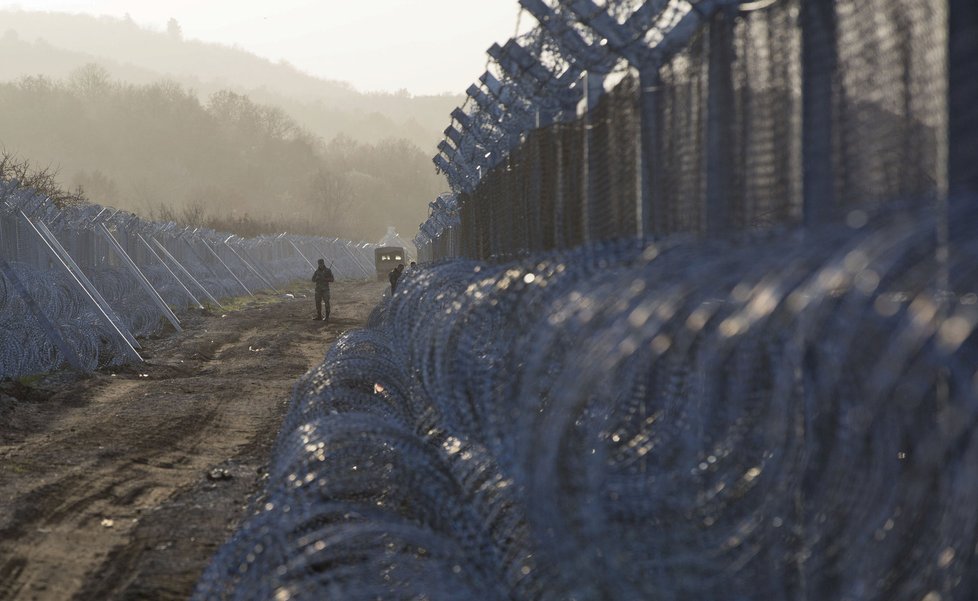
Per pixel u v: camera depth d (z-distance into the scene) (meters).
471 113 26.44
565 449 6.94
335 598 8.74
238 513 16.48
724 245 6.70
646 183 12.34
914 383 5.54
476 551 9.77
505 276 10.69
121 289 52.81
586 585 6.74
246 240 111.94
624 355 6.05
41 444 22.56
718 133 10.05
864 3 7.69
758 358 7.88
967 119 6.56
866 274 5.12
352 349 21.78
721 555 7.55
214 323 60.81
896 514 6.35
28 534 15.38
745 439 8.05
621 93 13.76
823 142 8.17
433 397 12.79
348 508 9.99
